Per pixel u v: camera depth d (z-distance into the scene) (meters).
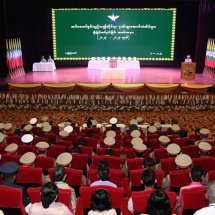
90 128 10.80
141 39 24.23
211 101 16.67
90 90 16.98
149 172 4.43
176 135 9.67
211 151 7.65
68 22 24.06
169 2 22.84
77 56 24.59
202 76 21.05
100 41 24.34
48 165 6.51
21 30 22.08
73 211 4.59
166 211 3.19
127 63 23.47
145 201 4.23
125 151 7.84
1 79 19.69
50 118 15.15
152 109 16.58
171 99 16.80
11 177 4.84
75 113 16.12
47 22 23.88
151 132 9.85
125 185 6.23
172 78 19.58
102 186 4.55
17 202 4.20
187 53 24.23
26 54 22.69
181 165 5.82
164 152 7.39
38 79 19.34
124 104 16.83
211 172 5.48
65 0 22.78
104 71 18.94
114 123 11.12
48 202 3.56
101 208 3.42
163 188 5.76
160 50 24.33
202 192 4.24
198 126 13.75
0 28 20.86
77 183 5.64
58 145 8.12
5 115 15.62
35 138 8.59
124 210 5.02
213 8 21.05
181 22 23.72
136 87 16.88
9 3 21.20
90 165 7.53
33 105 16.92
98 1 22.70
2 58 20.70
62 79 19.09
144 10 23.77
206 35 21.91
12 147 7.35
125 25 24.05
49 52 25.14
